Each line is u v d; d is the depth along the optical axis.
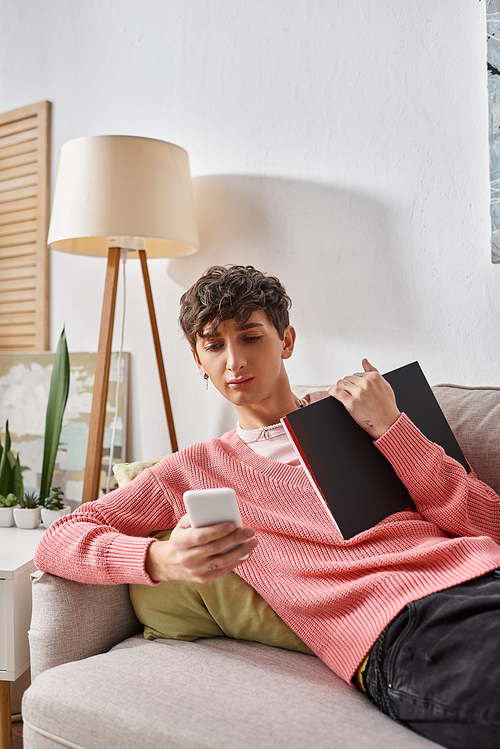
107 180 1.41
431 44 1.41
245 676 0.78
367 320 1.48
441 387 1.23
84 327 1.90
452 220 1.39
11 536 1.40
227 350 0.98
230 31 1.67
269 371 0.99
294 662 0.84
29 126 1.99
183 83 1.75
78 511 0.96
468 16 1.36
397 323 1.45
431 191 1.41
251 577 0.89
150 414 1.79
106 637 0.96
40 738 0.76
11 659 1.08
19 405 1.94
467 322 1.37
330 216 1.53
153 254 1.70
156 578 0.78
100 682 0.77
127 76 1.84
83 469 1.81
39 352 1.94
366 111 1.48
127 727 0.69
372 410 0.90
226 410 1.66
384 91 1.46
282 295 1.06
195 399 1.72
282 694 0.73
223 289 0.99
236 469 0.99
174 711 0.70
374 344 1.48
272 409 1.05
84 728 0.72
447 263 1.39
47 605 0.89
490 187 1.33
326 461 0.85
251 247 1.64
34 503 1.52
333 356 1.53
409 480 0.90
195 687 0.75
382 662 0.71
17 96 2.05
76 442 1.83
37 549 0.92
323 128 1.54
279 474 0.97
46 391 1.90
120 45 1.86
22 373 1.95
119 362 1.68
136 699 0.73
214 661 0.83
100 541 0.85
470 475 1.00
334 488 0.84
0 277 2.07
